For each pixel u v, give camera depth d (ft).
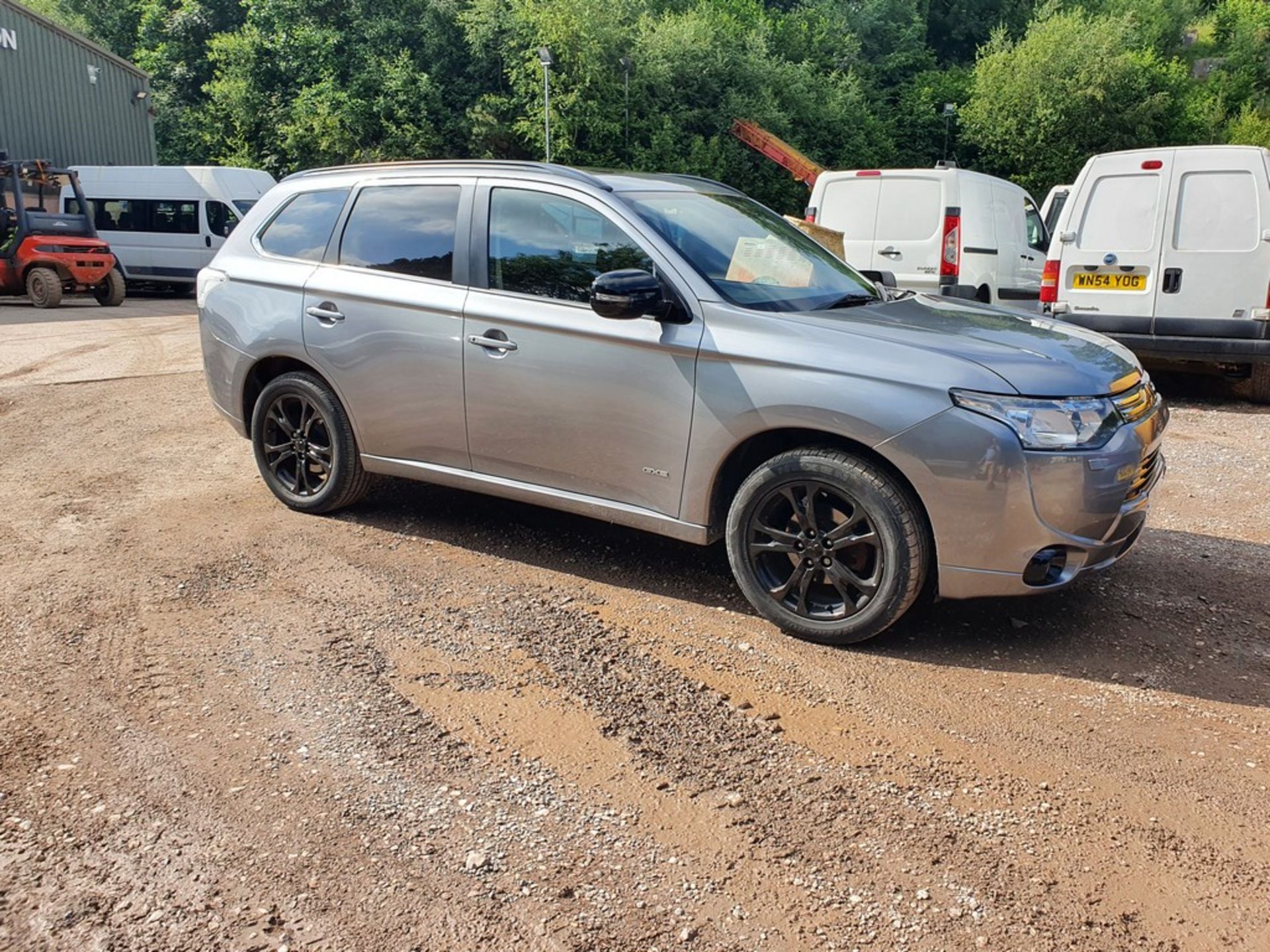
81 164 89.97
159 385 31.68
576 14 119.75
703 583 14.88
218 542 16.40
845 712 11.14
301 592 14.33
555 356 14.14
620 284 12.87
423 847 8.73
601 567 15.48
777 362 12.54
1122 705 11.35
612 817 9.18
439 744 10.39
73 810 9.18
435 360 15.34
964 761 10.16
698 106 133.39
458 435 15.43
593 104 119.75
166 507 18.38
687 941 7.64
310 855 8.61
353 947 7.56
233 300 17.80
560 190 14.66
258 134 125.08
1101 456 11.82
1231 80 165.07
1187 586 15.05
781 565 13.32
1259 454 23.22
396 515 17.81
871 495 12.09
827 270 15.62
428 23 125.49
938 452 11.65
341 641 12.73
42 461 21.89
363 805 9.32
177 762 10.00
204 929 7.73
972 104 151.84
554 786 9.66
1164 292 28.55
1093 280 29.58
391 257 16.14
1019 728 10.83
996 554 11.78
